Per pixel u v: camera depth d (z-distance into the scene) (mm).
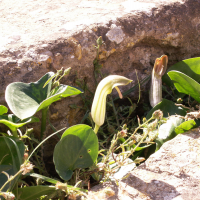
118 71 438
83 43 399
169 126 384
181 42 461
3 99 363
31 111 335
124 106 451
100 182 336
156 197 300
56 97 339
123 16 433
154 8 453
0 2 514
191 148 343
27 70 370
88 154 334
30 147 392
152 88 421
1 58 367
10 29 421
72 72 393
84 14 448
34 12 469
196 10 467
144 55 449
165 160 333
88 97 419
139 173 322
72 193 289
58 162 321
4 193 264
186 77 379
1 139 328
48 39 391
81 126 322
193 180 312
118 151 400
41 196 314
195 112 367
